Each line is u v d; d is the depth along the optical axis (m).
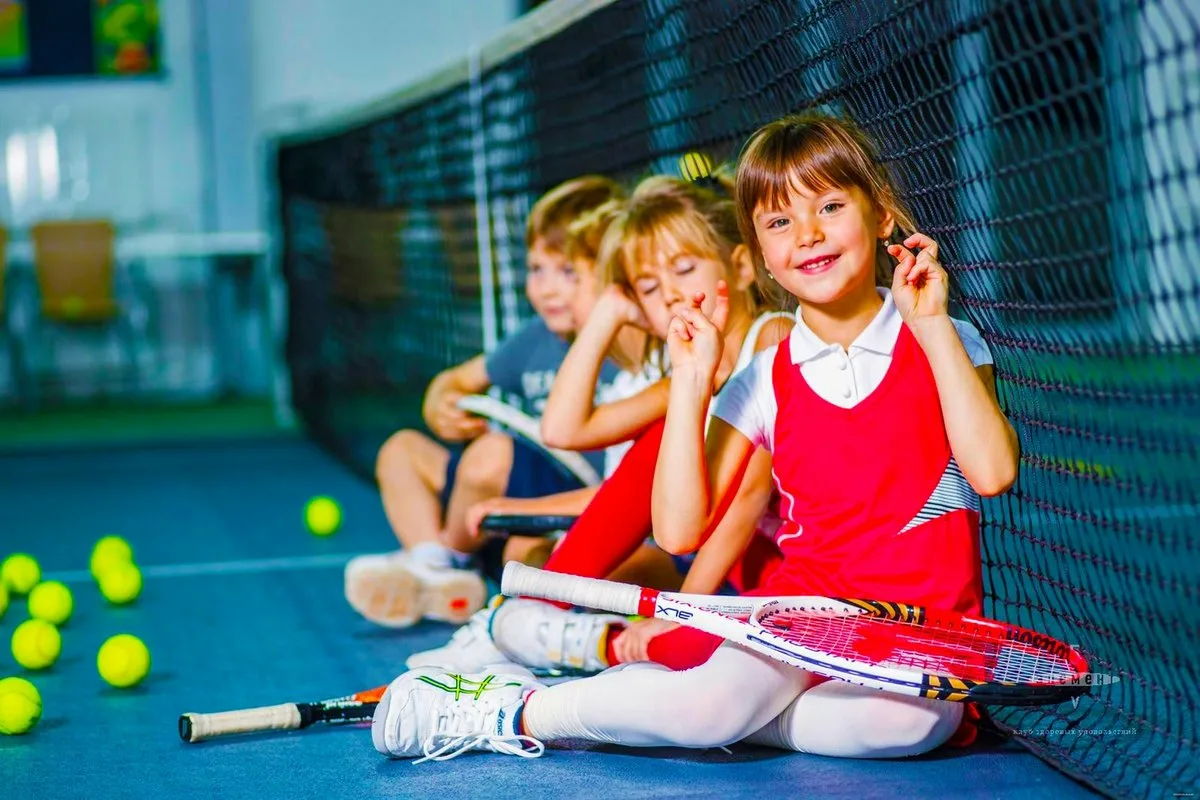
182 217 10.97
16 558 4.09
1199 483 4.07
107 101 10.73
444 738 2.35
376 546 4.91
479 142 4.91
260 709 2.53
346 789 2.23
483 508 3.07
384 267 7.22
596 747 2.39
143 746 2.53
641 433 2.88
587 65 4.27
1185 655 2.72
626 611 2.19
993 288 2.52
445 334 6.15
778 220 2.25
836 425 2.26
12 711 2.61
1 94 10.55
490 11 10.35
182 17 10.82
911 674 2.03
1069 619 2.54
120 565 4.02
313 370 8.56
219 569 4.54
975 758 2.25
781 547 2.40
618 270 2.88
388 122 6.61
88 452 8.23
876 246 2.31
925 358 2.25
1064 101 2.79
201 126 10.93
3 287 9.79
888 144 2.43
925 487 2.24
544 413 2.87
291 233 8.89
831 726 2.22
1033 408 2.51
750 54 3.06
